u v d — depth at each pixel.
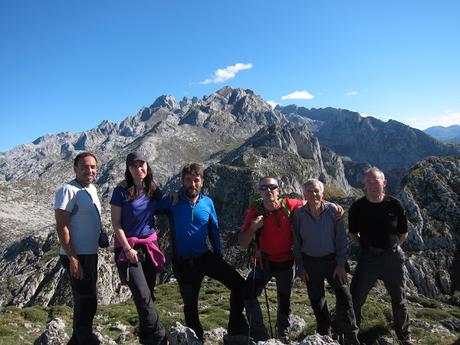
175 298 49.06
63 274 89.50
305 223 9.48
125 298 72.25
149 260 8.56
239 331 9.11
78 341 8.74
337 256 9.49
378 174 9.86
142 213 8.45
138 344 13.55
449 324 21.73
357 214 10.26
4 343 14.68
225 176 141.50
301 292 47.50
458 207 97.56
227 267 9.20
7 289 88.69
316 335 7.86
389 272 10.05
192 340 8.57
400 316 10.41
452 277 82.81
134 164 8.38
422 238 92.12
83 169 8.48
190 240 8.87
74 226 8.31
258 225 9.16
